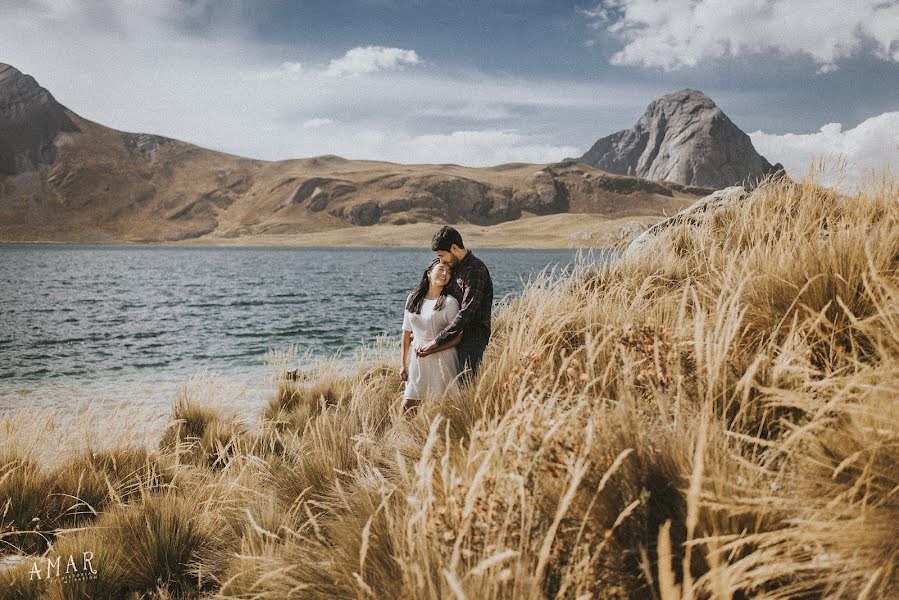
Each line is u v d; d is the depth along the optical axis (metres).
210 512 4.00
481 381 3.56
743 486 1.85
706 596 1.68
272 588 2.44
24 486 4.52
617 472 2.03
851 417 1.86
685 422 2.35
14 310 26.41
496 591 1.68
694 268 5.62
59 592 3.10
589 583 1.73
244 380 11.45
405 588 1.87
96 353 15.77
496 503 1.99
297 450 5.53
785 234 4.48
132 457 5.39
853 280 3.01
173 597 3.22
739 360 2.77
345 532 2.57
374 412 5.27
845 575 1.48
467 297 4.69
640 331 3.22
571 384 2.79
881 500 1.56
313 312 26.88
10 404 9.70
